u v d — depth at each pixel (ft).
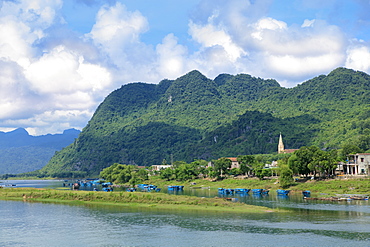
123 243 368.89
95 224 455.22
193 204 596.29
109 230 422.41
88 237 392.47
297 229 417.28
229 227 431.02
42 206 607.37
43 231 421.59
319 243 360.07
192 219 480.23
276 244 358.23
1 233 413.80
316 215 501.15
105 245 363.15
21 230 427.74
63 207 593.42
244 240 372.99
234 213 523.29
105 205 614.34
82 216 508.94
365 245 352.90
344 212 522.47
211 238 382.22
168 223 456.04
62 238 389.80
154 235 397.60
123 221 471.62
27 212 545.85
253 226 434.71
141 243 368.27
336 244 356.59
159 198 628.69
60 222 469.98
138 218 490.49
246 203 628.28
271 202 638.53
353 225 435.12
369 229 414.41
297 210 543.80
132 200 636.48
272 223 450.71
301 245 354.95
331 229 415.64
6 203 647.56
